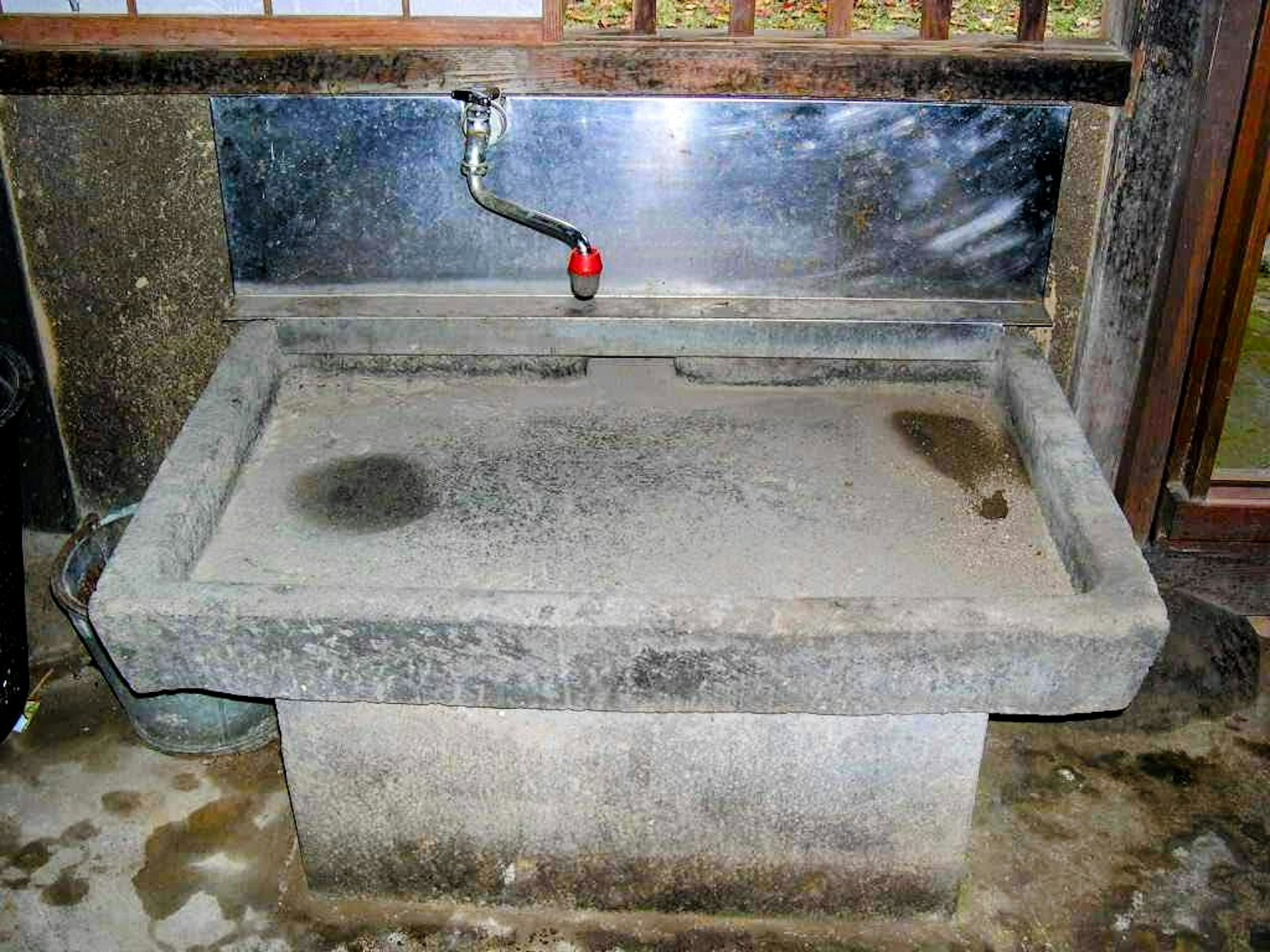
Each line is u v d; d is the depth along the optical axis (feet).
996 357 9.27
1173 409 10.01
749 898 8.37
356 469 8.38
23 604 10.03
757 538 7.69
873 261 9.23
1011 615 6.58
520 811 8.02
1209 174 8.96
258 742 10.01
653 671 6.77
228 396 8.39
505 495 8.11
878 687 6.78
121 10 8.85
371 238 9.22
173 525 7.17
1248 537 10.48
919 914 8.43
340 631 6.72
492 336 9.21
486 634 6.68
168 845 9.12
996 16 15.15
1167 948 8.37
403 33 8.71
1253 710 10.49
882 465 8.47
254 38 8.77
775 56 8.53
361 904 8.59
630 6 15.10
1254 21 8.39
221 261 9.86
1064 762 9.96
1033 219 9.10
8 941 8.35
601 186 9.00
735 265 9.25
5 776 9.73
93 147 9.42
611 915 8.50
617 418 9.07
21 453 10.65
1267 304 18.22
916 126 8.78
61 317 10.20
